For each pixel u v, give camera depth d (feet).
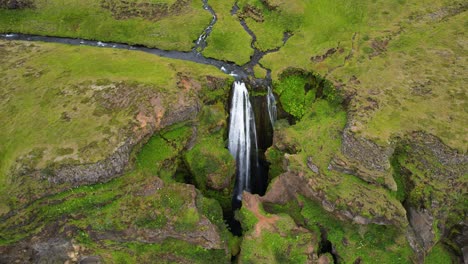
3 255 90.07
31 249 91.25
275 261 92.84
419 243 94.43
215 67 125.59
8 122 102.37
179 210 93.81
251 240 95.45
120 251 93.97
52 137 97.66
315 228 99.71
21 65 122.93
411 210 96.94
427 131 99.50
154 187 95.76
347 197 94.22
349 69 121.29
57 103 106.52
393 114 104.78
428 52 124.36
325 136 107.14
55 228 90.94
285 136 109.29
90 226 91.04
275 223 97.96
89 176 92.68
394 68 119.96
